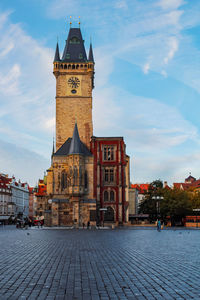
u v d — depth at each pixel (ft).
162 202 357.61
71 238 146.61
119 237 153.89
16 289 45.73
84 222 301.43
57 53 359.05
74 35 371.97
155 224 310.65
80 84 355.56
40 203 526.98
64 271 59.67
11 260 74.13
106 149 321.52
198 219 334.24
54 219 303.89
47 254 85.15
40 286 47.70
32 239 140.26
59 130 346.74
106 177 318.65
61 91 353.72
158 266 65.26
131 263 69.26
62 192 313.12
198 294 42.86
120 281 51.06
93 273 57.72
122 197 314.35
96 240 134.51
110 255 82.99
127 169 354.95
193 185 593.01
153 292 44.04
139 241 129.18
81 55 363.56
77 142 312.91
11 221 518.37
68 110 351.05
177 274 56.59
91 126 349.41
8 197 531.50
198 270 60.59
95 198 310.24
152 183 422.00
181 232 203.00
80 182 305.12
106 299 40.86
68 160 311.68
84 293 43.73
